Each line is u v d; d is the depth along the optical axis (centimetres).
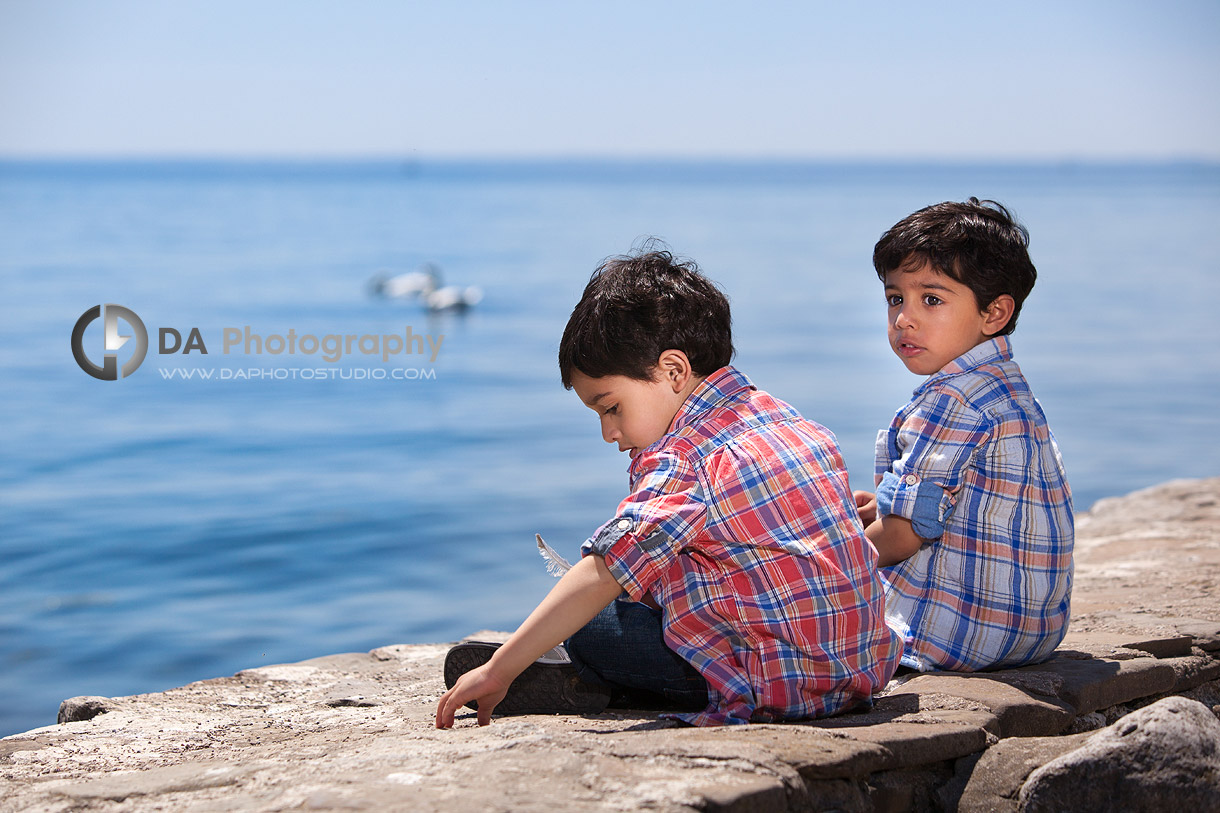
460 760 167
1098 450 1278
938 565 232
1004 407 226
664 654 198
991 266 227
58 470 1173
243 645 675
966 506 228
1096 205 9450
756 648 189
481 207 9431
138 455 1252
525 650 188
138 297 2838
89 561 856
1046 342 2189
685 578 192
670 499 186
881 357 1997
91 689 602
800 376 1795
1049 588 228
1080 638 269
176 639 683
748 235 5812
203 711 243
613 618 202
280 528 955
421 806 144
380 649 310
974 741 186
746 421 197
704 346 199
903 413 239
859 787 169
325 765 171
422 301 2844
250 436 1373
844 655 191
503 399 1655
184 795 166
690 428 197
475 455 1269
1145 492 534
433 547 899
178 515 995
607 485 1118
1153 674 238
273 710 243
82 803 166
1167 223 6619
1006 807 175
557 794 148
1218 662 264
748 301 2920
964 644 228
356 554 880
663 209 9162
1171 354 2019
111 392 1659
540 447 1313
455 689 195
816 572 189
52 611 738
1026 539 226
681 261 214
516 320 2569
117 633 694
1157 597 332
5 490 1082
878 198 12000
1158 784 163
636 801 144
